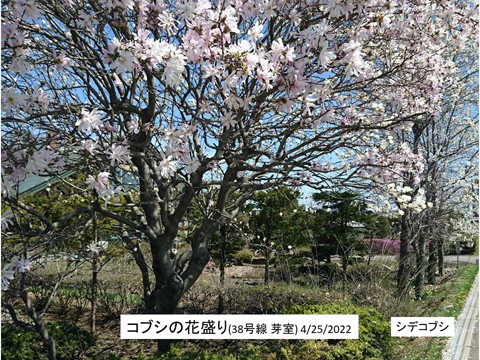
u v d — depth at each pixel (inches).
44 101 104.9
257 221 313.7
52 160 98.7
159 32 118.3
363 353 149.5
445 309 270.8
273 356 129.5
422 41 137.3
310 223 333.4
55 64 109.6
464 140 359.6
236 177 152.6
